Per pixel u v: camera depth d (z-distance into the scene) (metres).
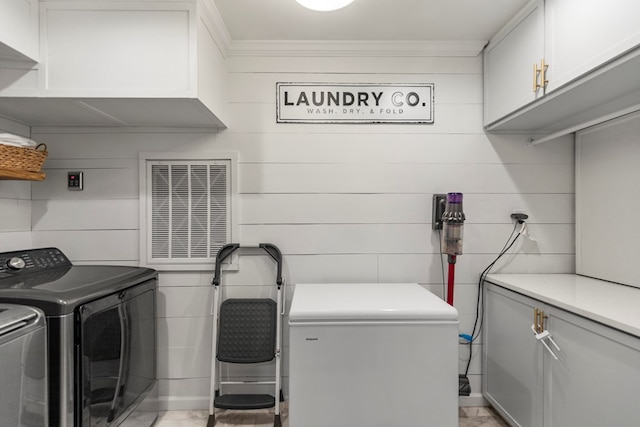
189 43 1.56
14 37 1.43
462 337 2.03
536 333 1.58
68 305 1.26
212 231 2.10
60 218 2.07
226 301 2.03
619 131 1.79
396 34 2.01
